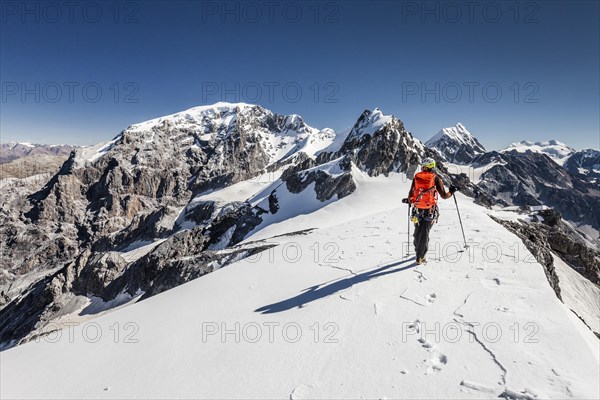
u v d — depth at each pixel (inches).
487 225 483.2
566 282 1282.0
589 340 206.2
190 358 212.5
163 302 342.0
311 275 343.0
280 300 286.5
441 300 241.0
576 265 1467.8
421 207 320.5
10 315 3061.0
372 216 758.5
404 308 235.1
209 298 322.3
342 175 3056.1
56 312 2682.1
